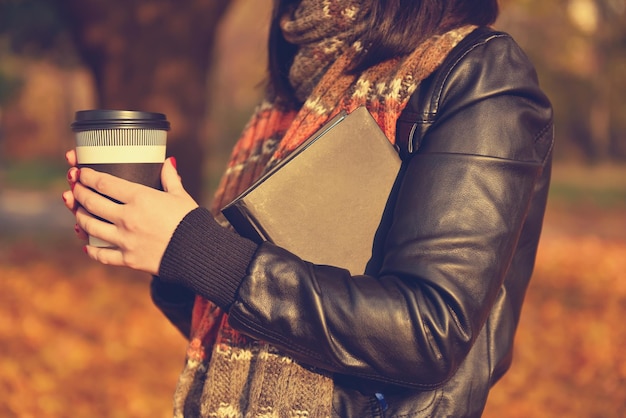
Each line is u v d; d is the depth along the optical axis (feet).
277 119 4.62
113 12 25.09
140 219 3.39
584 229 48.55
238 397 3.89
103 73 25.61
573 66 85.20
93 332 20.47
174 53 25.63
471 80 3.60
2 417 15.26
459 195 3.40
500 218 3.40
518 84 3.61
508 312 4.09
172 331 20.94
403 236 3.43
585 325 22.38
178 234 3.39
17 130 108.99
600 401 16.79
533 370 18.42
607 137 109.29
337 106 3.97
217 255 3.41
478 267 3.34
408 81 3.74
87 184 3.51
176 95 25.76
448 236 3.35
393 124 3.76
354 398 3.82
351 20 3.93
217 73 98.63
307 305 3.35
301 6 4.23
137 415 15.78
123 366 18.13
